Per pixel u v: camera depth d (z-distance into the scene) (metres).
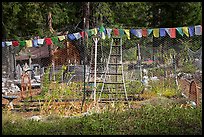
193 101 13.43
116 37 15.70
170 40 18.77
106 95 14.73
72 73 17.39
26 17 31.14
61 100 14.53
